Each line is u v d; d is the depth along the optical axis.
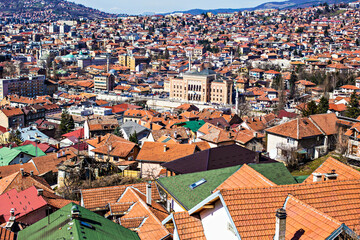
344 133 92.38
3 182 77.25
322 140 98.12
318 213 29.44
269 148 101.38
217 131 118.00
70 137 168.00
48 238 37.91
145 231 43.81
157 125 156.50
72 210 40.16
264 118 161.12
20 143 156.50
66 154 115.75
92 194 55.53
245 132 118.69
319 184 33.06
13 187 74.75
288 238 28.44
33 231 41.84
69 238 36.06
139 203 50.88
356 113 159.12
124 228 43.50
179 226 33.31
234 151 66.69
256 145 108.81
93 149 111.06
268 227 28.92
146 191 54.00
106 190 56.44
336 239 27.58
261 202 30.56
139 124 166.38
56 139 178.75
